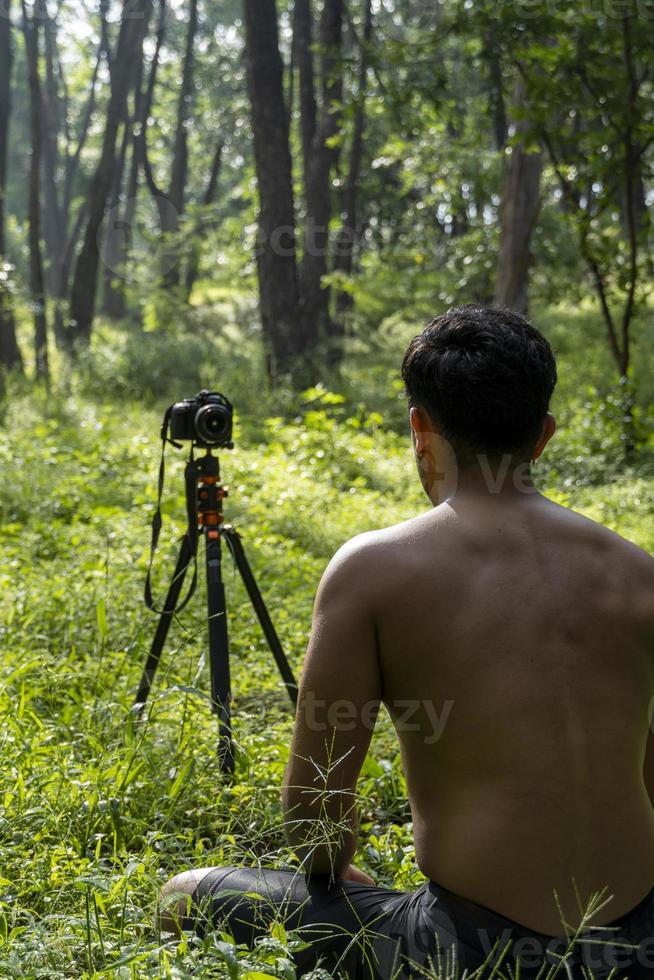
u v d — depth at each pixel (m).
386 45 14.48
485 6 11.19
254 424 12.97
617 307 20.03
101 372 15.62
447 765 1.70
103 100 38.72
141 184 40.72
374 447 11.44
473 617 1.70
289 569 6.64
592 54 11.16
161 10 25.39
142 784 3.13
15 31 40.44
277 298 15.26
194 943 1.99
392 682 1.76
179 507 7.95
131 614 5.21
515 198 14.01
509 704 1.66
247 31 15.02
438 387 1.80
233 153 38.47
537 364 1.80
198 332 22.66
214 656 3.67
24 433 10.91
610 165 11.62
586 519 1.82
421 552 1.75
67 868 2.61
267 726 3.99
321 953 1.87
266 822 3.10
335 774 1.78
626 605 1.73
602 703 1.68
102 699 3.78
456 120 18.41
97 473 8.93
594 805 1.65
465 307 1.88
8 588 5.61
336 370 16.00
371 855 2.96
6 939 2.23
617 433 11.34
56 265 32.88
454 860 1.67
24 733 3.38
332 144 16.84
